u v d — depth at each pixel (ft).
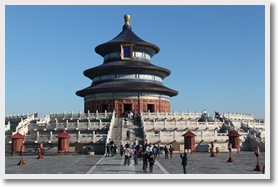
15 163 148.25
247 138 230.89
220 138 221.46
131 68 328.08
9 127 240.94
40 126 233.55
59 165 138.62
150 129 230.27
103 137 201.98
